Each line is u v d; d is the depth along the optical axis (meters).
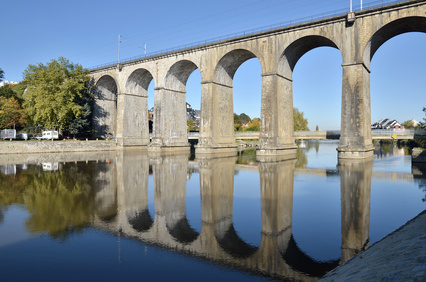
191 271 8.16
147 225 12.12
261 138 40.75
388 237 9.05
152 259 8.92
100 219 12.88
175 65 51.78
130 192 18.31
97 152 51.78
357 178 22.75
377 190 18.27
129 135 59.41
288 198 16.52
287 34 38.97
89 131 61.81
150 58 53.78
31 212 13.85
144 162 34.72
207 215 13.48
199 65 47.25
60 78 55.72
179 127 55.56
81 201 16.03
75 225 12.03
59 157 41.56
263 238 10.59
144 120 62.31
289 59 42.31
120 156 43.12
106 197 16.98
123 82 58.69
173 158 39.75
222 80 47.94
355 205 14.78
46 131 60.03
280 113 41.03
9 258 8.96
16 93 77.88
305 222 12.23
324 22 36.19
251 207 14.74
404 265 5.51
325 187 19.47
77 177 23.72
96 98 64.31
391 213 13.27
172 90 54.19
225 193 17.97
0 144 45.84
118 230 11.48
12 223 12.20
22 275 7.90
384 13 32.59
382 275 5.55
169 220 12.77
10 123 64.56
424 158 31.94
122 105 58.59
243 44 42.62
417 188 18.77
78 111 56.19
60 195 17.42
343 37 35.16
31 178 23.14
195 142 70.56
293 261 8.70
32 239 10.48
